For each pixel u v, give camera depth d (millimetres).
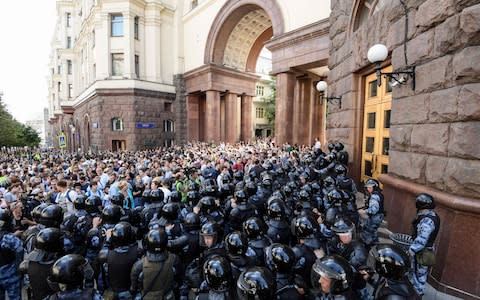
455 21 3627
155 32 25062
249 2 19281
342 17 8422
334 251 3084
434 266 3672
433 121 4094
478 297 3234
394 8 5230
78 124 32938
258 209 4898
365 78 7473
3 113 34906
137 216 4816
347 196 4152
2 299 3477
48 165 11555
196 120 27172
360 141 7652
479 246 3314
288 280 2311
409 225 4562
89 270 2396
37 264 2762
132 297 2852
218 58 24172
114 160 12586
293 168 7430
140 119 23750
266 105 47188
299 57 15023
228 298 2178
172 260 2838
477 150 3377
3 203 5230
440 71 3936
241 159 11492
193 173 8492
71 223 4051
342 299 1912
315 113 17812
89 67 27891
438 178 3936
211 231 3133
